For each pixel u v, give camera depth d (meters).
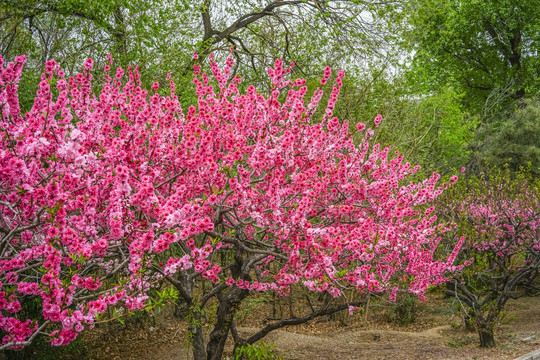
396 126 12.99
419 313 12.97
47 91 3.92
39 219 3.43
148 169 4.30
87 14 10.98
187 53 11.41
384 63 14.18
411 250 6.75
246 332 10.45
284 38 16.33
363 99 13.23
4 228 3.71
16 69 3.68
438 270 7.30
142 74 10.38
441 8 24.20
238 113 5.59
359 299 11.13
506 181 10.30
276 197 4.84
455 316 12.27
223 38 16.02
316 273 5.18
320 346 9.68
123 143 4.15
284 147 4.85
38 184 3.84
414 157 13.28
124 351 9.54
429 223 6.52
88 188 3.78
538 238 10.30
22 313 6.37
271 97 5.41
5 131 3.64
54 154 3.58
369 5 13.86
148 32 11.15
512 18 23.72
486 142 21.56
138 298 3.53
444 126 18.81
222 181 4.79
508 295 9.34
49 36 11.01
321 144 5.62
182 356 8.93
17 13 10.51
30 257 3.69
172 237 3.28
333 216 6.27
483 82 26.67
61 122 4.45
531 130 19.53
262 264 6.71
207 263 3.95
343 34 14.53
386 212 6.23
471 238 8.97
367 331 10.96
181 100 9.91
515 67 25.28
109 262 5.01
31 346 7.35
